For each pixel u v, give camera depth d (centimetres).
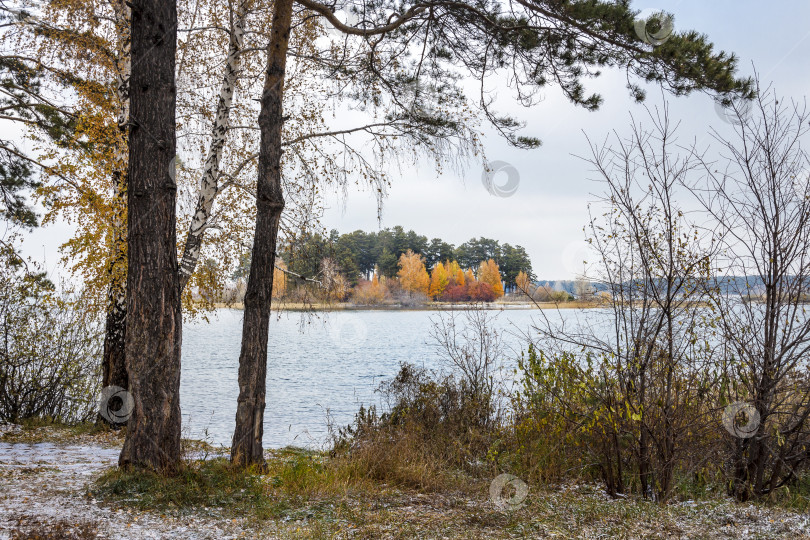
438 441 875
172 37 693
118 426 1195
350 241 8306
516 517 571
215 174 1075
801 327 612
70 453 911
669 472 643
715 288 639
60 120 1175
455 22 894
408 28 940
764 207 634
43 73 1176
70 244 1093
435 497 673
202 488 638
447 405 955
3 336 1229
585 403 708
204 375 2861
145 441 670
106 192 1125
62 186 1123
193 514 562
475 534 509
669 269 643
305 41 1109
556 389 742
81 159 1098
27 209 1348
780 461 634
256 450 773
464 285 7050
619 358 651
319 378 2689
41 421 1221
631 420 651
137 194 673
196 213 1074
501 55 909
